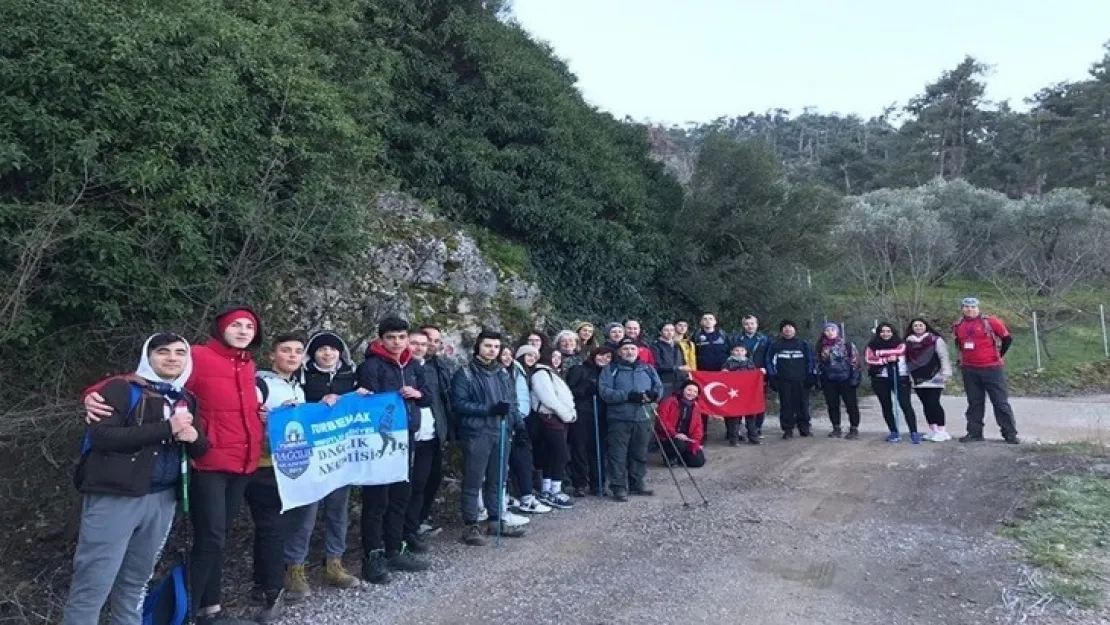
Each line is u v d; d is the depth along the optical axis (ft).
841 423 44.06
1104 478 26.84
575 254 44.37
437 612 16.70
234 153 24.97
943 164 160.15
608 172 48.65
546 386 26.22
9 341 19.66
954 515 23.82
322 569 19.66
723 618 16.28
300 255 25.72
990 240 98.12
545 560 20.33
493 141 44.34
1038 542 20.80
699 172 54.54
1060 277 78.18
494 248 40.63
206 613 15.33
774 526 23.21
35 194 20.06
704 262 52.26
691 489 28.45
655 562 20.08
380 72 38.58
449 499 26.55
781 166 55.26
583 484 28.35
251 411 15.42
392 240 34.32
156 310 21.25
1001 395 34.58
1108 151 130.52
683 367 34.24
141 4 23.16
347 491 18.75
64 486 21.42
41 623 17.28
